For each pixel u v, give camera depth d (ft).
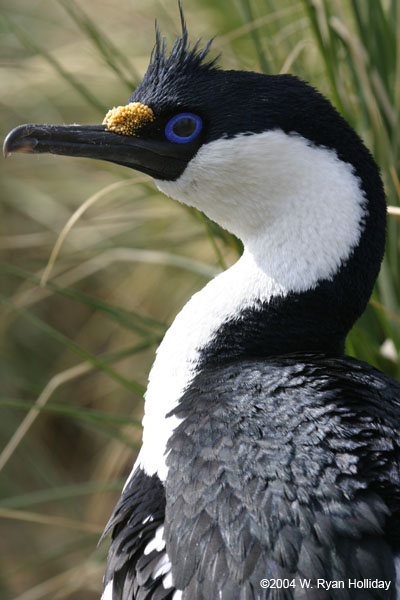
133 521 13.74
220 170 15.24
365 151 15.08
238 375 13.83
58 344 30.94
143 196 26.35
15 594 28.40
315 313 14.89
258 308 14.92
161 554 13.03
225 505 12.22
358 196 14.80
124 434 26.71
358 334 19.74
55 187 30.83
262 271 15.05
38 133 16.07
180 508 12.64
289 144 14.75
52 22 32.37
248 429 12.71
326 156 14.73
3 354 30.60
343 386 13.30
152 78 15.98
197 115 15.38
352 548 11.50
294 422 12.62
